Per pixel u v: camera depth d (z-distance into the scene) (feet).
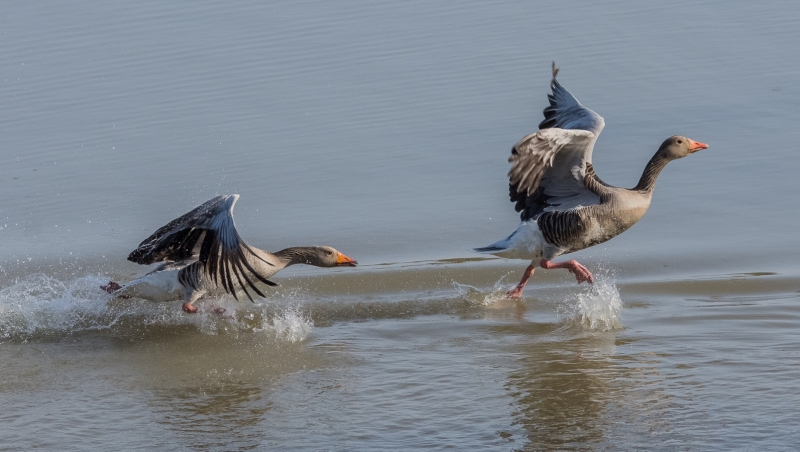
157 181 60.49
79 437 31.27
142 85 74.38
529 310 44.57
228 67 77.05
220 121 68.44
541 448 29.91
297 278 49.08
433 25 85.10
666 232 53.21
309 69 76.48
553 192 46.85
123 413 33.24
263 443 30.71
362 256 51.65
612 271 48.91
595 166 60.49
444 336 41.11
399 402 33.76
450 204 57.41
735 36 80.07
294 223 55.16
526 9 88.43
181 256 41.39
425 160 62.69
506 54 78.18
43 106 71.20
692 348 38.29
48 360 38.93
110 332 42.47
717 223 53.67
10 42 82.43
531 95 70.49
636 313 43.19
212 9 89.66
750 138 63.10
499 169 61.21
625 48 78.38
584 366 36.81
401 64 77.15
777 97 68.44
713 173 59.52
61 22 87.20
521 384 35.17
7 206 57.62
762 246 50.65
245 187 59.72
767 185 57.52
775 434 30.37
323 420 32.40
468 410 32.94
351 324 43.14
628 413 32.32
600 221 45.91
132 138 66.28
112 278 48.37
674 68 74.33
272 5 90.43
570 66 75.10
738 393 33.60
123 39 82.89
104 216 56.34
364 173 61.31
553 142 42.52
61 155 64.23
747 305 43.55
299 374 36.81
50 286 47.67
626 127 65.16
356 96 71.77
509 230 54.24
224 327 42.93
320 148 64.64
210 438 31.14
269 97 71.97
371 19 86.84
